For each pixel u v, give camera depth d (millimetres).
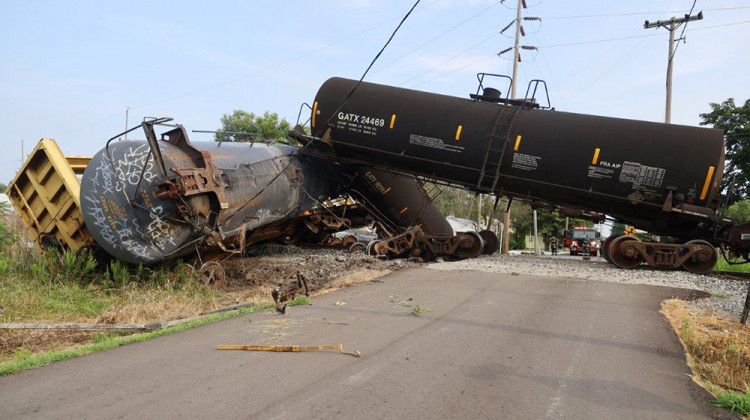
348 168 17125
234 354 5430
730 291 10719
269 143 15008
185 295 9180
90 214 10266
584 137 13398
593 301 8984
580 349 5859
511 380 4711
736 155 31531
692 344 6418
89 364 5070
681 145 12734
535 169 13758
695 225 13836
